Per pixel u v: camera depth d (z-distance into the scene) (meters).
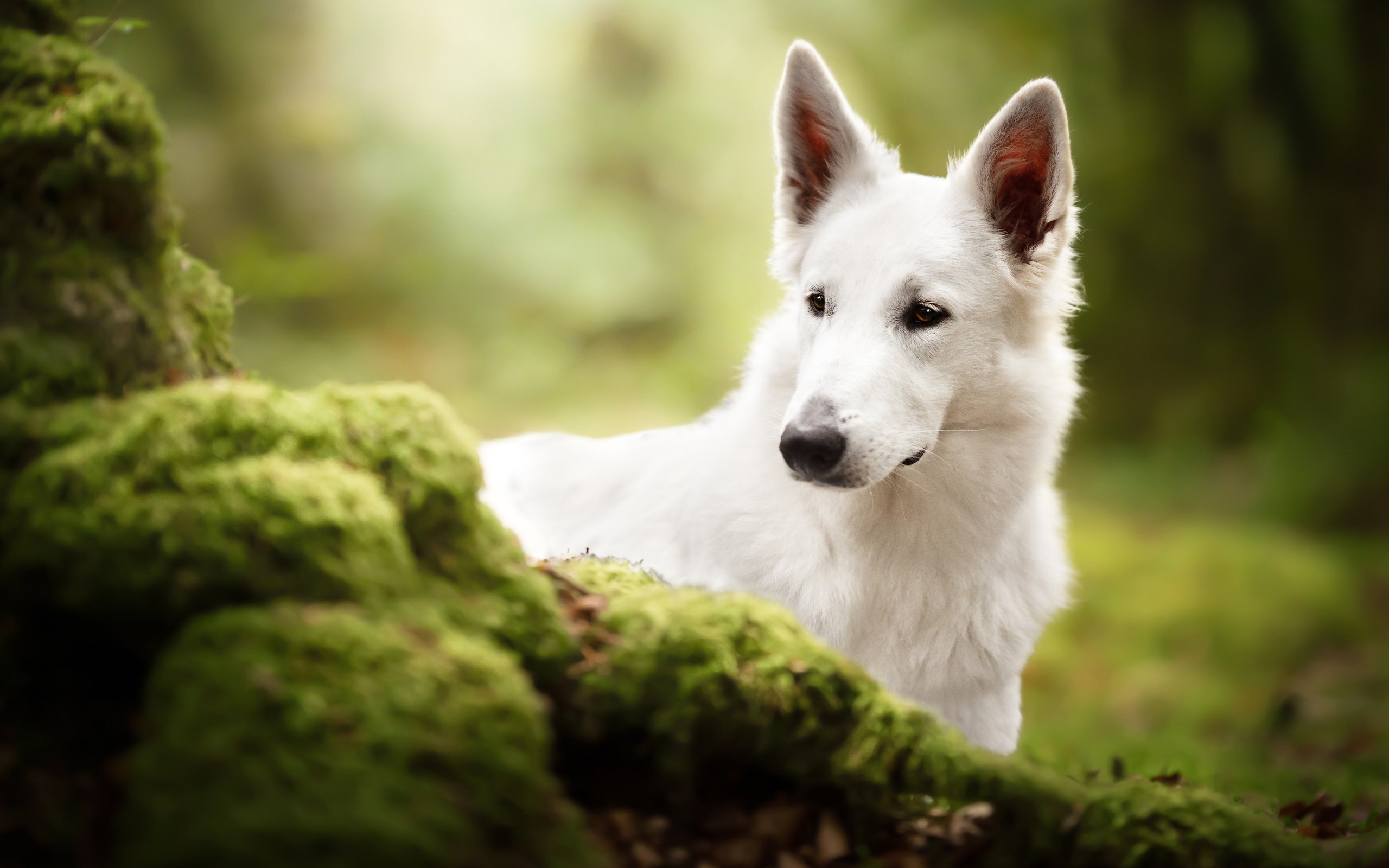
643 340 16.88
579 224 16.16
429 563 2.41
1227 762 6.47
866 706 2.59
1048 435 3.93
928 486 3.75
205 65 15.12
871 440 3.47
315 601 2.15
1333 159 16.25
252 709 1.92
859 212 3.89
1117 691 9.39
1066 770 5.03
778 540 3.77
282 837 1.77
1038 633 3.97
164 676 1.96
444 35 16.11
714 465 4.05
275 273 14.12
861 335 3.64
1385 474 14.15
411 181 15.58
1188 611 10.58
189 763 1.85
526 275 15.91
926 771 2.56
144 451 2.20
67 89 2.46
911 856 2.52
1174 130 15.85
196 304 2.72
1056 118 3.69
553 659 2.41
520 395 15.32
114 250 2.50
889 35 16.12
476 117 16.14
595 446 4.95
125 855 1.78
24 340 2.34
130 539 2.09
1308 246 16.11
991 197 3.82
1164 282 15.88
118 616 2.09
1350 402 14.97
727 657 2.48
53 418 2.28
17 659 2.14
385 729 1.95
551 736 2.28
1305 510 14.00
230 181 14.99
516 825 1.97
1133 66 15.85
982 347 3.76
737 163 16.55
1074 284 4.02
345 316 15.21
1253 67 15.75
